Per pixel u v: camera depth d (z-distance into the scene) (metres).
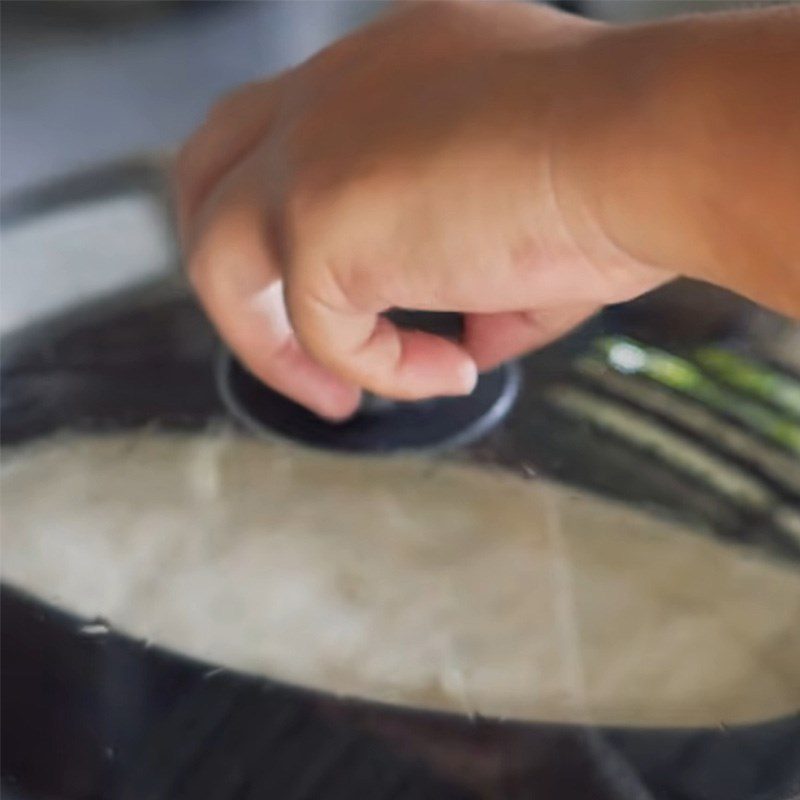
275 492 0.43
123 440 0.45
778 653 0.39
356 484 0.43
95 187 0.52
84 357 0.47
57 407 0.46
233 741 0.38
